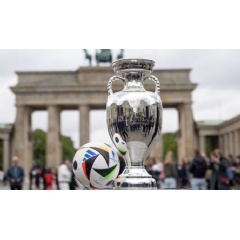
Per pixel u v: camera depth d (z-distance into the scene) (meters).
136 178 10.23
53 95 115.62
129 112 10.16
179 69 114.75
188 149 113.88
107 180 11.80
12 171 41.28
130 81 10.59
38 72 115.81
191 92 114.75
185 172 44.31
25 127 117.12
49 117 115.19
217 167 35.56
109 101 10.51
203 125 149.88
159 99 10.45
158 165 49.69
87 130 114.62
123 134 10.30
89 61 115.62
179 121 120.19
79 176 11.91
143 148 10.45
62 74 116.19
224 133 145.88
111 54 115.38
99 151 11.81
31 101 115.62
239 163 48.12
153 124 10.26
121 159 19.47
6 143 132.50
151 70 10.66
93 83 114.88
